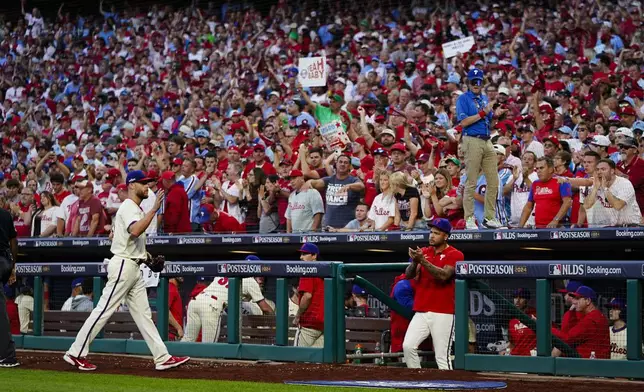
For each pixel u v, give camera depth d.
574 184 23.16
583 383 15.83
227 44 54.41
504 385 15.39
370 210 25.84
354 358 20.08
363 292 22.67
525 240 22.64
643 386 15.32
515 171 25.44
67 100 55.31
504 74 37.66
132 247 18.72
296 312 20.38
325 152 31.14
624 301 16.69
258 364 19.52
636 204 22.70
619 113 28.64
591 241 22.34
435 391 14.83
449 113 34.62
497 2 48.41
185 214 28.97
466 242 23.78
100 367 19.20
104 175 34.97
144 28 60.12
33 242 31.28
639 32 40.03
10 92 60.47
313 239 25.62
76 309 23.33
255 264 20.38
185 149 33.00
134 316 18.80
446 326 19.03
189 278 22.03
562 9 43.66
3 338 19.25
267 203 28.12
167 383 16.27
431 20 46.62
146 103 49.41
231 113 40.38
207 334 21.25
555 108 32.84
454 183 26.48
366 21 49.62
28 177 39.47
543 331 17.05
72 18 67.50
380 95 37.56
